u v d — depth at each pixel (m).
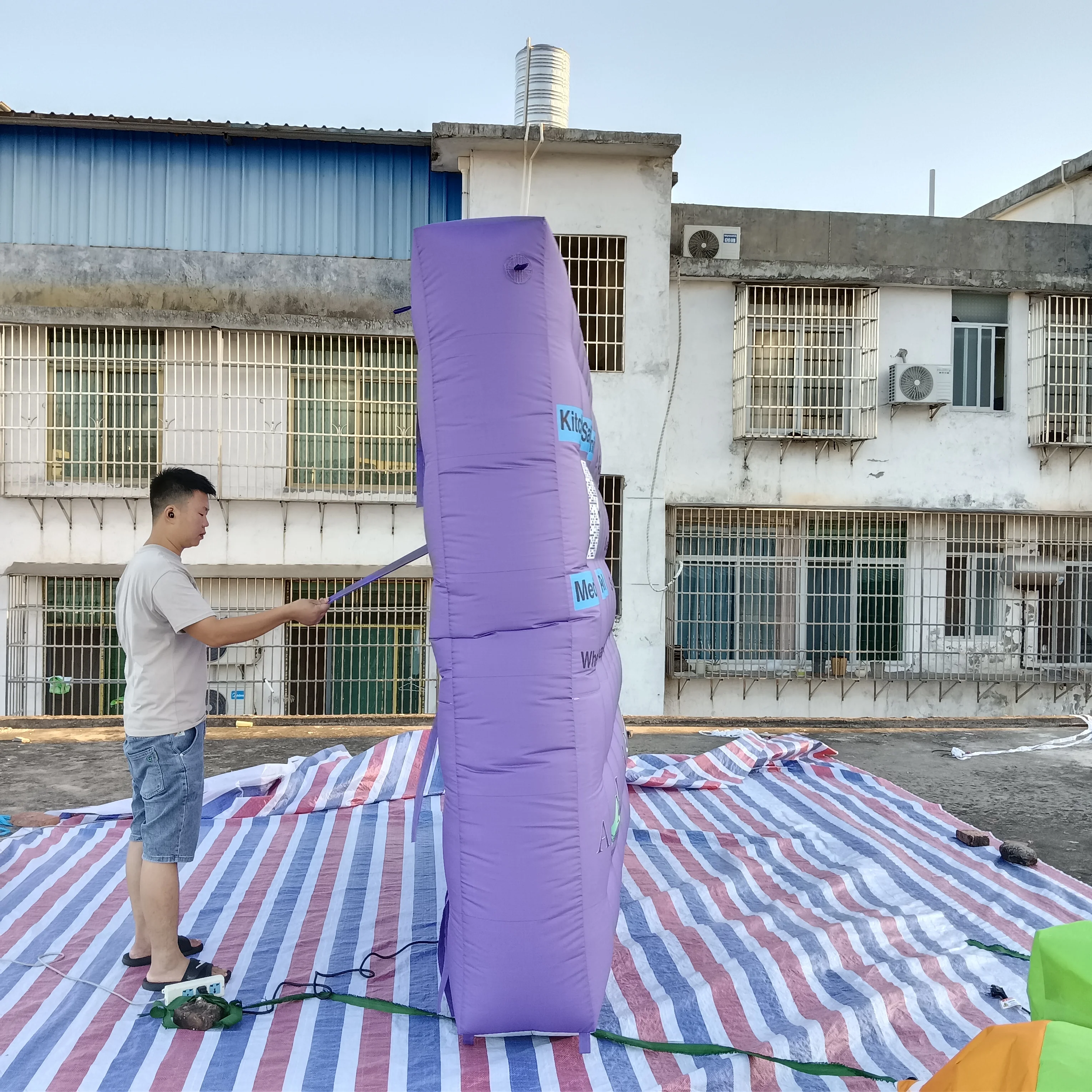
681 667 9.52
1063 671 9.97
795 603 9.73
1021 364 9.89
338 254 9.04
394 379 8.97
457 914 2.45
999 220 10.13
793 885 3.76
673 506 9.45
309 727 7.12
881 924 3.28
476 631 2.40
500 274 2.37
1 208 8.73
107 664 8.79
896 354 9.67
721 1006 2.74
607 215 8.93
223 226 8.93
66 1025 2.61
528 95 9.38
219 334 8.62
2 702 8.59
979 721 7.74
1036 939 1.66
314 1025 2.62
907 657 9.84
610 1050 2.51
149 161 8.85
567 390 2.47
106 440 8.62
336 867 3.89
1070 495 9.98
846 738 7.00
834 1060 2.48
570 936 2.43
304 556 8.92
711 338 9.50
